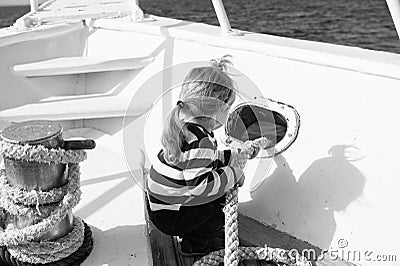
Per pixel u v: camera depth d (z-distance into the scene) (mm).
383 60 1781
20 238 1662
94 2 2859
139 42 2631
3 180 1698
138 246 1845
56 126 1707
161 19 2730
